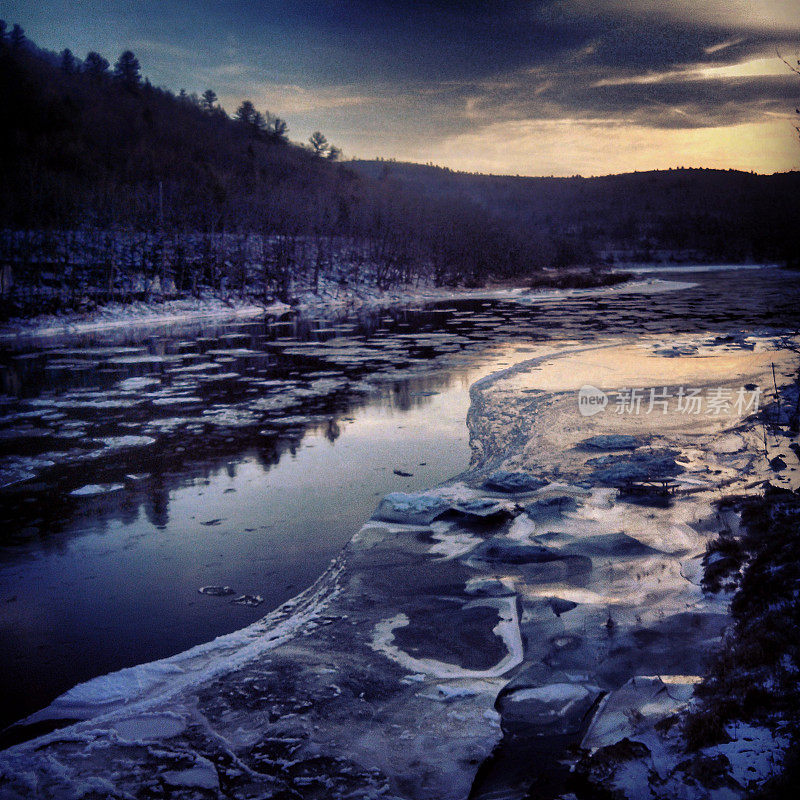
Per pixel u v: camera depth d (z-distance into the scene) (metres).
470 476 15.93
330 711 6.97
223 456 18.73
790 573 8.50
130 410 24.72
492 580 9.99
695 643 7.64
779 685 5.47
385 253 95.50
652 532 11.52
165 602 10.49
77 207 67.19
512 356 34.97
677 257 182.25
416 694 7.21
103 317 54.31
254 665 8.00
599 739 5.80
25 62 123.94
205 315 60.38
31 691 8.20
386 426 21.52
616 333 42.41
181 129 124.81
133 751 6.49
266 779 5.95
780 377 25.23
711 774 4.50
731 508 12.25
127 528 13.69
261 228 86.50
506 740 6.22
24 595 10.85
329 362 34.81
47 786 6.01
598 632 8.16
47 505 15.10
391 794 5.62
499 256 113.44
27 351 40.12
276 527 13.48
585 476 15.05
